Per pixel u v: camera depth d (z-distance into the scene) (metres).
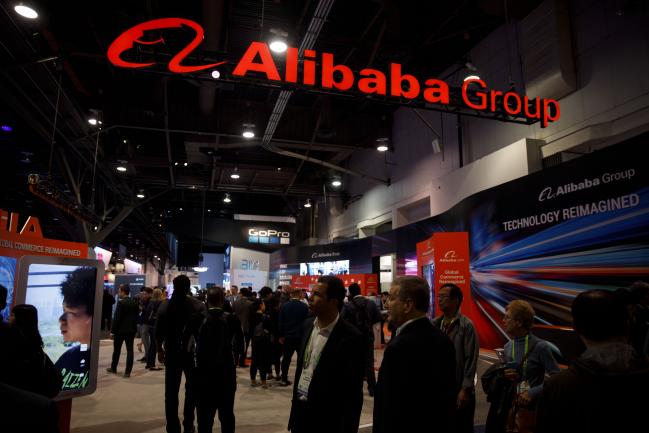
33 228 5.70
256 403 5.29
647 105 7.75
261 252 25.44
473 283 9.18
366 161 18.67
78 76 11.09
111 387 6.22
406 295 1.98
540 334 4.47
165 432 4.18
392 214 16.19
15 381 1.72
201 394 3.55
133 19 9.41
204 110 12.95
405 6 10.12
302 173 20.58
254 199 27.91
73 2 8.64
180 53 7.00
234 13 9.95
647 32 7.83
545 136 9.77
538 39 9.70
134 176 18.28
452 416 1.78
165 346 3.98
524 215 7.73
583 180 6.54
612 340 1.26
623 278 5.78
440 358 1.84
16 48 7.67
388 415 1.75
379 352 9.65
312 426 2.20
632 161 5.76
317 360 2.34
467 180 11.34
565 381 1.25
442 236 7.45
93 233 16.89
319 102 14.44
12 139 11.74
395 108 16.25
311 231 24.11
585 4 9.04
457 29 11.61
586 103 8.88
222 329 3.67
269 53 7.47
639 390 1.15
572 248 6.65
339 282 2.41
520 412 2.40
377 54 12.11
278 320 6.40
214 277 37.19
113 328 7.14
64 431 3.54
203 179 19.66
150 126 12.73
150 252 42.38
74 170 14.81
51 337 3.33
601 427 1.15
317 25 7.93
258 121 13.87
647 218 5.51
